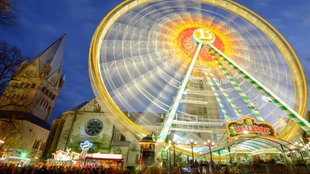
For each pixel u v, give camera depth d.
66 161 35.72
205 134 43.53
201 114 45.34
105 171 19.83
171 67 34.97
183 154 30.55
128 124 24.38
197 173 17.91
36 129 69.62
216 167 20.56
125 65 29.73
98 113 59.72
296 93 31.41
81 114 59.59
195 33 34.31
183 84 27.09
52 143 57.31
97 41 26.61
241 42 36.91
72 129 56.81
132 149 53.06
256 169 16.98
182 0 37.78
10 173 19.00
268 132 20.42
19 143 58.69
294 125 28.97
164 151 26.98
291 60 33.00
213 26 38.38
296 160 20.88
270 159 22.20
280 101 23.50
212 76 34.44
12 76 23.45
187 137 42.12
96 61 25.44
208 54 37.53
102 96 23.72
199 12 38.56
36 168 19.83
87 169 19.84
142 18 33.88
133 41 31.98
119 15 30.48
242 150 26.03
